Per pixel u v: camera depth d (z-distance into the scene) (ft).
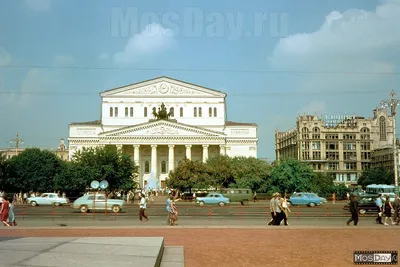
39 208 220.02
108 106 503.61
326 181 370.94
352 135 581.53
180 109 508.94
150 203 298.15
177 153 506.48
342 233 100.12
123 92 506.07
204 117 508.53
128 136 472.03
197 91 510.99
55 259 47.88
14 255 50.08
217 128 507.30
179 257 63.05
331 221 148.36
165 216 167.02
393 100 263.90
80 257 49.39
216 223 137.59
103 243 60.64
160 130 474.08
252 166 367.04
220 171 360.28
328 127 580.71
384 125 587.68
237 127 507.71
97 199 186.29
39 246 57.06
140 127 472.03
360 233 100.12
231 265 61.21
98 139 483.92
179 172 356.79
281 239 88.89
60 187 316.19
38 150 373.40
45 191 362.33
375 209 178.40
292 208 223.10
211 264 61.82
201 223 137.49
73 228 108.58
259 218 157.79
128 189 337.72
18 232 99.25
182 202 312.91
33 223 136.98
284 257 67.62
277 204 120.47
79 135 497.87
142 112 505.66
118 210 187.01
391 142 585.22
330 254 70.44
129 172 340.39
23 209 197.88
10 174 354.54
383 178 458.91
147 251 53.83
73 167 325.21
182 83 509.76
